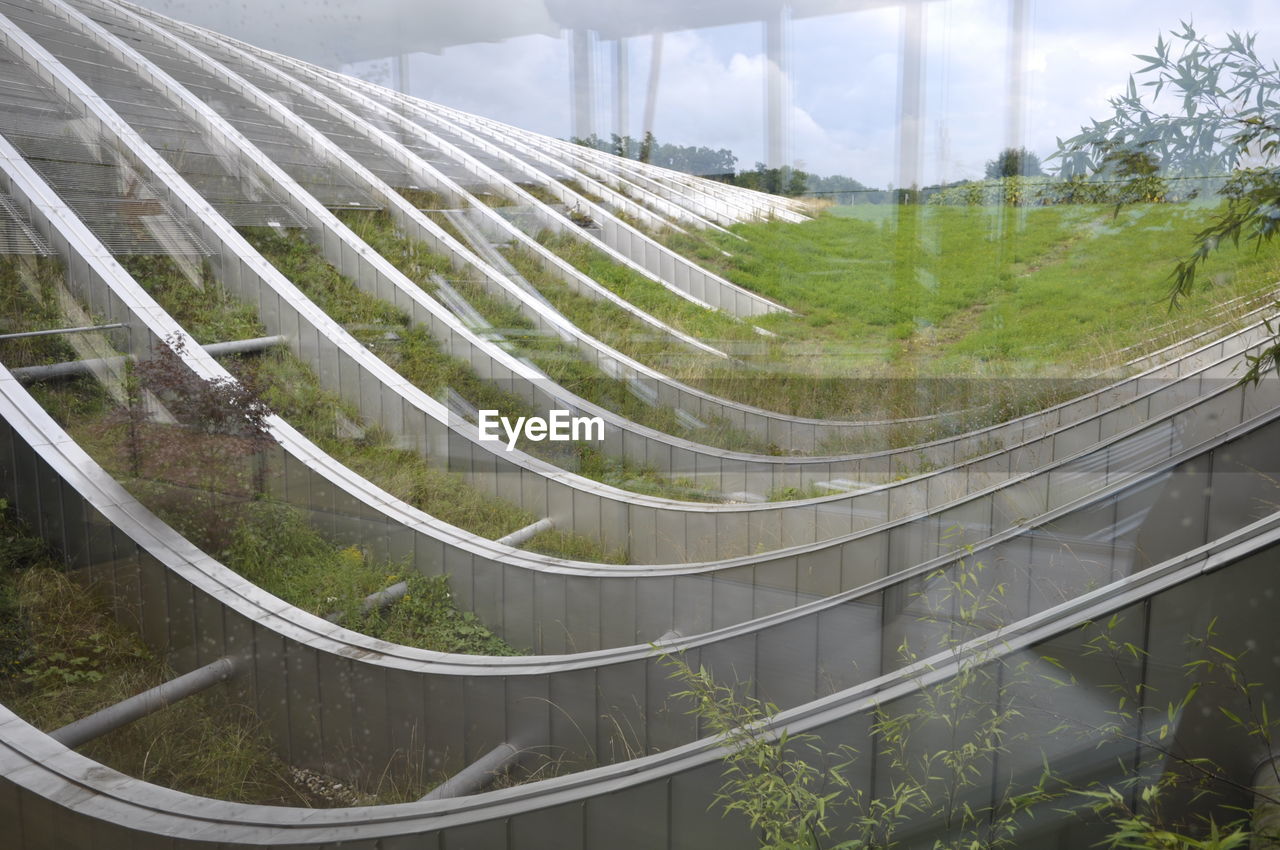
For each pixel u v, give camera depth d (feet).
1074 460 13.57
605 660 13.94
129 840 11.57
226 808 12.45
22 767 12.30
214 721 14.34
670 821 11.50
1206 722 9.58
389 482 16.29
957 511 13.93
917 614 13.00
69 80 17.46
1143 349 13.46
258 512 16.20
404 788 13.66
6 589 14.75
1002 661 10.67
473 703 14.06
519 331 16.83
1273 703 9.23
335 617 15.16
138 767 13.47
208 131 17.71
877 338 15.25
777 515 15.07
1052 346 14.16
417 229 17.42
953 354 14.76
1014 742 10.41
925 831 10.35
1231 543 9.92
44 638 14.48
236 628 14.98
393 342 17.06
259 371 16.98
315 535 16.16
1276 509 11.60
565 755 13.73
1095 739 10.03
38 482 15.33
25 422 15.55
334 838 11.87
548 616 15.10
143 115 17.62
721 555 15.14
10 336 15.89
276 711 14.79
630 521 15.65
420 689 14.17
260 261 17.26
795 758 11.17
